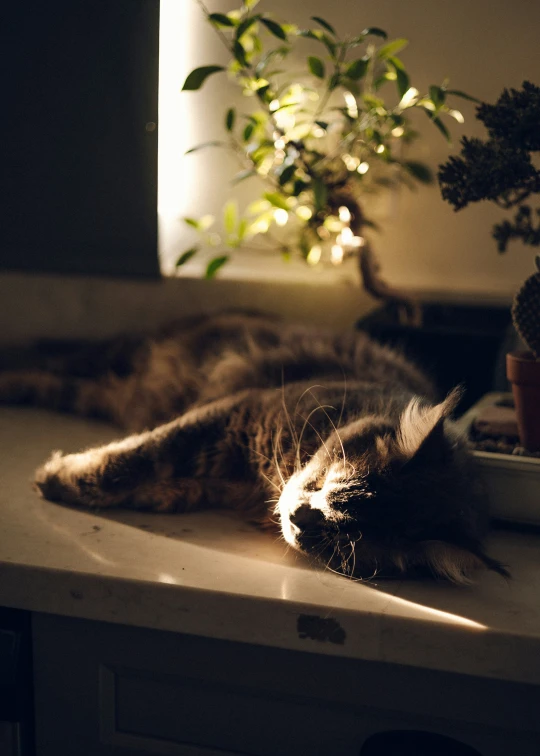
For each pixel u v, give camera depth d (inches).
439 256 73.0
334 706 37.0
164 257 78.4
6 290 80.0
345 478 41.2
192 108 75.9
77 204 76.9
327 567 40.1
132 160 74.6
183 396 66.7
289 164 63.2
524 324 42.4
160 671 38.5
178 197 78.5
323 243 71.2
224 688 38.1
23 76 74.2
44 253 78.7
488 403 54.1
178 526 45.4
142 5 70.6
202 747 39.0
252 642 36.4
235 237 76.5
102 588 37.3
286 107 61.8
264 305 76.2
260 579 38.1
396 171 71.5
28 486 49.8
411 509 40.1
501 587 38.2
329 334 66.6
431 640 34.3
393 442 42.9
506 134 40.7
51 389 69.4
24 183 77.1
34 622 39.4
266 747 38.3
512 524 44.9
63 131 75.1
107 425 67.1
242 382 61.7
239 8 72.5
